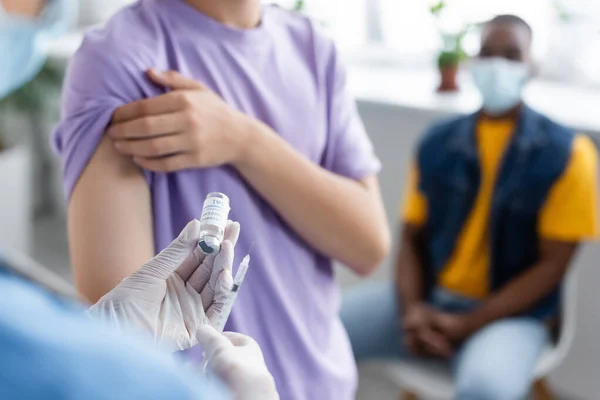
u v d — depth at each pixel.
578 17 2.75
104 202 0.90
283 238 1.04
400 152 2.75
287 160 1.00
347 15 3.25
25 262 0.39
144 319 0.69
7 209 3.22
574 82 2.78
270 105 1.04
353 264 1.09
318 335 1.08
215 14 1.02
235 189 0.98
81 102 0.92
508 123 2.14
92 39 0.95
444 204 2.22
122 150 0.91
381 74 3.10
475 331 2.08
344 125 1.15
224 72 1.01
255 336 1.01
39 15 0.85
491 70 2.06
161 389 0.34
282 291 1.03
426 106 2.62
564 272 2.08
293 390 1.03
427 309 2.15
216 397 0.36
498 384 1.84
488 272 2.17
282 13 1.15
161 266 0.71
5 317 0.33
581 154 2.07
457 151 2.18
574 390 2.55
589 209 2.05
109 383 0.33
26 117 3.69
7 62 0.89
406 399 2.26
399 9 3.14
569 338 2.10
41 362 0.32
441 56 2.72
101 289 0.88
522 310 2.08
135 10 1.00
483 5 2.71
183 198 0.94
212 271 0.74
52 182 3.91
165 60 0.97
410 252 2.30
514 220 2.09
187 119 0.91
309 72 1.11
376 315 2.21
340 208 1.04
